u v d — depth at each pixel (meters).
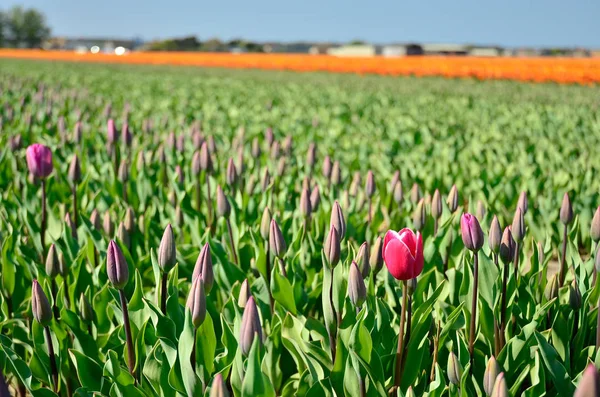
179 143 6.89
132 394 2.61
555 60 39.66
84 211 5.20
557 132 12.25
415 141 11.15
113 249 2.60
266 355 2.89
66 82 23.66
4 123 10.14
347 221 4.89
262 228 3.56
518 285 3.40
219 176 6.90
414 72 37.28
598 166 8.43
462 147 10.22
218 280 3.81
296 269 3.77
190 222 4.66
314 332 3.12
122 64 49.88
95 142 9.01
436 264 3.99
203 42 92.94
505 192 7.01
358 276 2.50
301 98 19.12
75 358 2.82
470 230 2.72
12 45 123.56
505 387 2.13
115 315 3.31
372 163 8.70
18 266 3.92
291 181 6.26
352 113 15.82
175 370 2.56
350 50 81.56
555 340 3.00
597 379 1.62
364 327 2.54
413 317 2.81
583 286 3.43
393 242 2.44
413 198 4.80
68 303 3.66
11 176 6.81
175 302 2.95
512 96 22.53
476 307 3.03
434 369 2.89
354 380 2.49
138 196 5.96
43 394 2.79
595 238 3.42
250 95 20.53
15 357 2.78
